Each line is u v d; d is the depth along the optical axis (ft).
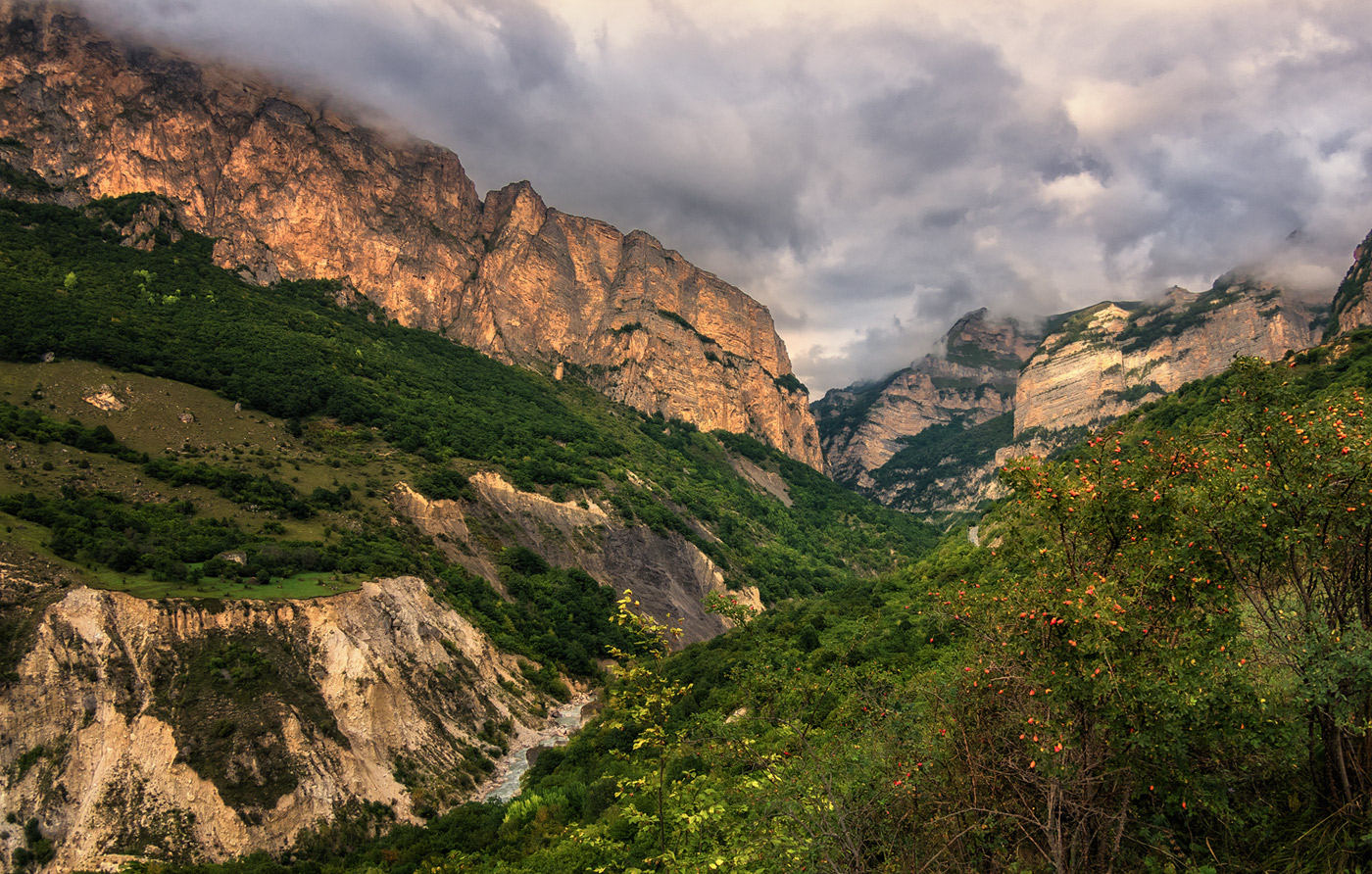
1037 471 37.37
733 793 51.16
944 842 35.83
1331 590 35.83
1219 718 31.81
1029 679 34.17
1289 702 33.81
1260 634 36.50
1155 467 38.17
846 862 37.83
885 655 114.42
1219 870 33.58
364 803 140.97
